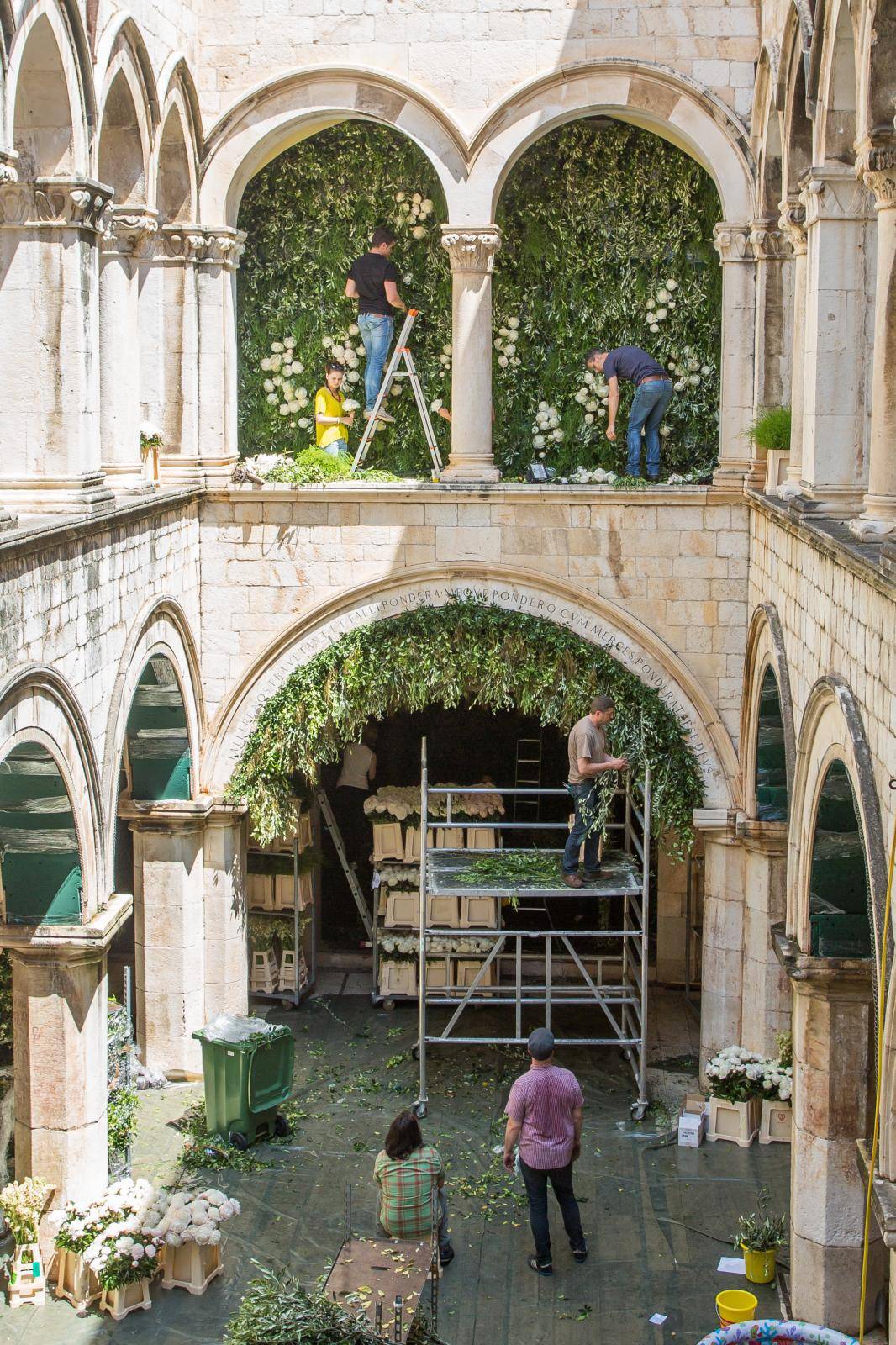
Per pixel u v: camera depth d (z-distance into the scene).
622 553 18.64
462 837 20.75
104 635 14.89
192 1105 18.23
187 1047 18.95
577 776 17.34
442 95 18.41
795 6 15.12
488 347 18.98
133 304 16.78
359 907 21.81
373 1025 20.59
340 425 20.22
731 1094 17.25
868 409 14.20
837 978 13.21
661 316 20.19
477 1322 13.85
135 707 18.42
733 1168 16.73
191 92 18.06
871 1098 13.43
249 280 20.44
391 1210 13.62
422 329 20.47
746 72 18.19
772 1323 11.85
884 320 11.70
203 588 19.00
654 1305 14.14
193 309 18.66
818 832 12.89
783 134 16.16
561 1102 14.44
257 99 18.55
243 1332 11.91
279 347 20.56
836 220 14.08
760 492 17.50
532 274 20.30
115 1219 14.15
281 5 18.41
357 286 19.95
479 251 18.70
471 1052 19.66
